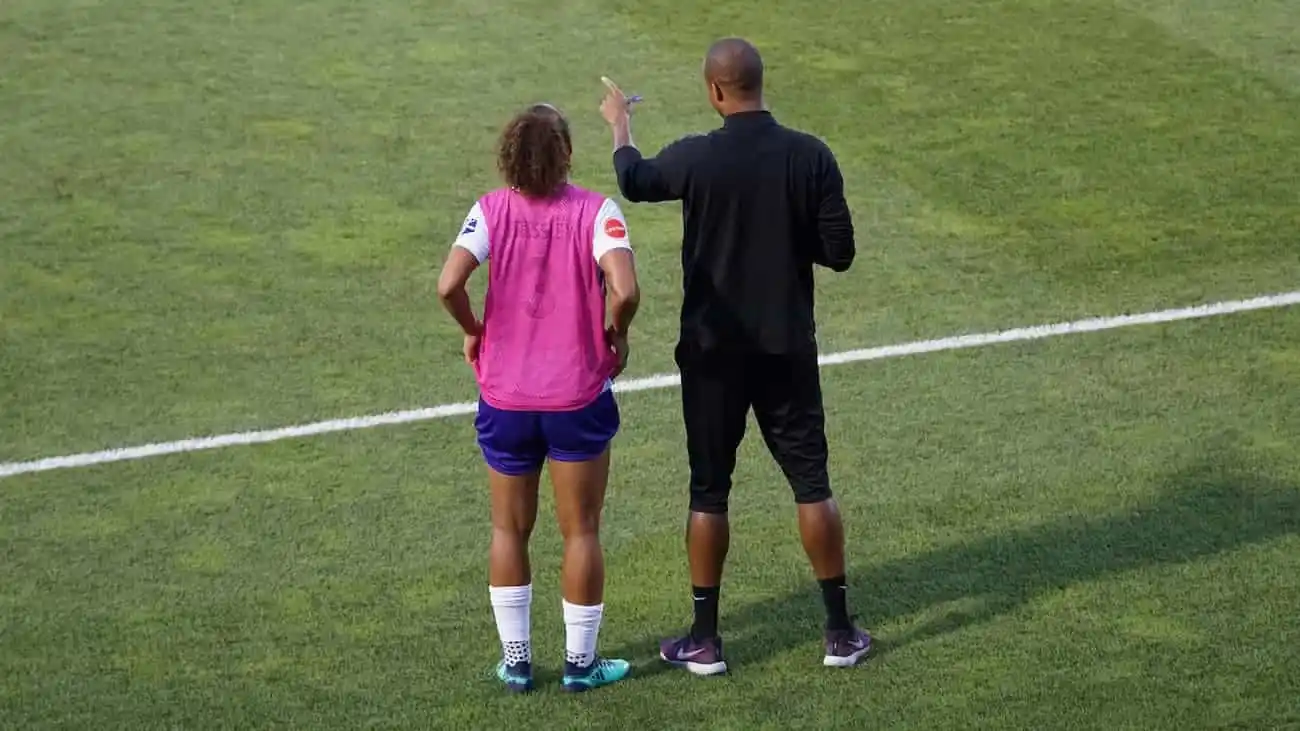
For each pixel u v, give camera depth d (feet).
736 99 64.95
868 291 107.45
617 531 80.38
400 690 67.36
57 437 89.86
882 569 76.48
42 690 67.41
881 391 94.63
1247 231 116.06
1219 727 63.82
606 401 64.44
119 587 75.46
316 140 128.98
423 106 134.72
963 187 122.72
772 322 65.10
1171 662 68.28
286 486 84.94
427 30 148.77
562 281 62.85
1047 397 93.71
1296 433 89.15
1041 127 132.36
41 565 77.36
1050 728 64.03
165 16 150.92
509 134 62.23
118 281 108.27
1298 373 96.27
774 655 69.72
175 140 128.67
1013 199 120.78
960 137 130.62
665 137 130.21
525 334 63.21
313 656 69.87
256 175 123.54
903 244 113.91
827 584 68.28
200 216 117.39
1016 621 71.77
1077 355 98.94
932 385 95.30
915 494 83.35
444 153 127.24
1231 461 86.02
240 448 88.79
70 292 106.83
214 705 66.39
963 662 68.74
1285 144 129.70
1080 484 84.02
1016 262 111.55
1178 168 125.70
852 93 138.00
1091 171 125.18
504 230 62.80
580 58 143.64
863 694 66.69
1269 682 66.69
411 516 81.92
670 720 65.16
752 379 66.44
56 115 132.36
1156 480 84.23
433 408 93.25
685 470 86.28
